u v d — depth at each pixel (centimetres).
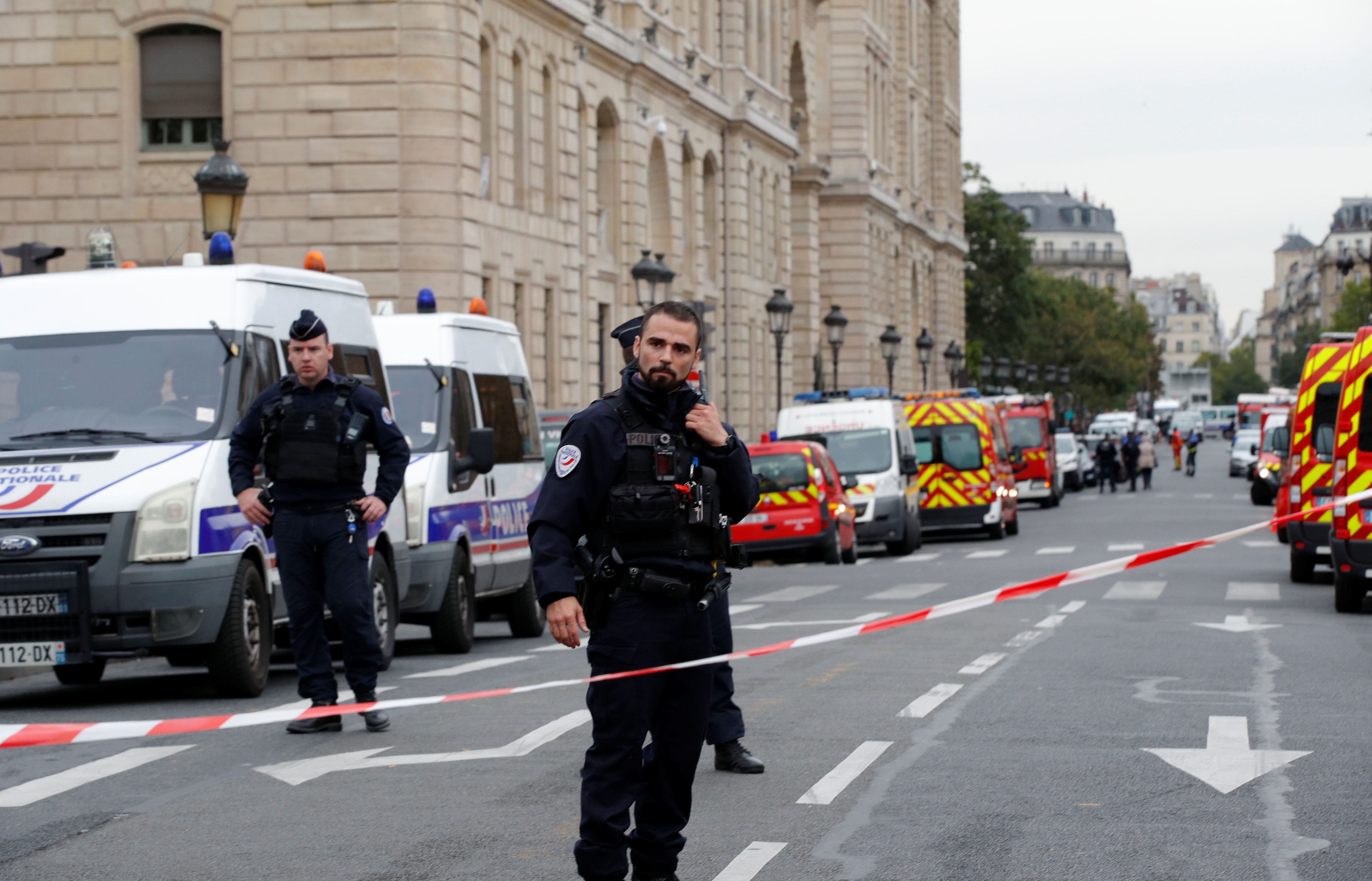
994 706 1262
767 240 6700
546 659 1666
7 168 3769
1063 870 778
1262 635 1762
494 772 1021
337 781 1002
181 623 1334
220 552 1358
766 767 1029
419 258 3712
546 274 4481
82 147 3753
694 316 704
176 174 3738
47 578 1315
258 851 827
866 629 940
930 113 10350
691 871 779
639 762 689
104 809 930
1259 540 3788
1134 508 5625
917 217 9538
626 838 686
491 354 2012
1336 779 983
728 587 723
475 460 1736
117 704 1379
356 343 1659
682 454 698
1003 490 4144
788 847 823
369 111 3700
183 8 3728
